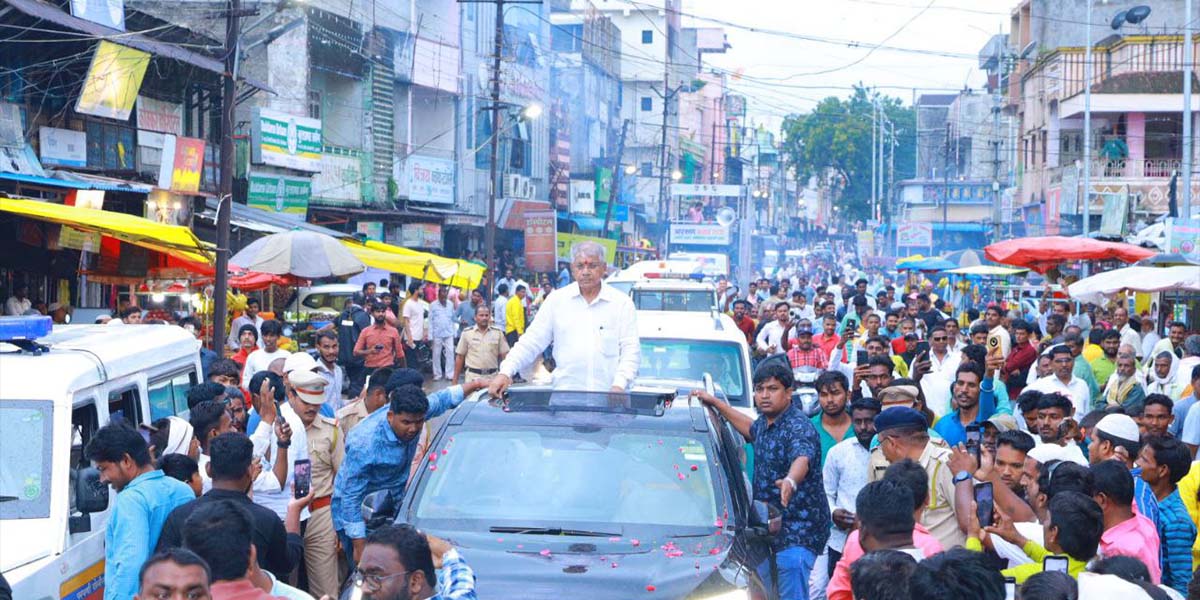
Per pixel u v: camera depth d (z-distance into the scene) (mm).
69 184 18000
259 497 7684
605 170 57469
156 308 17156
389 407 7199
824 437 8641
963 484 6066
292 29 31500
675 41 81500
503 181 45844
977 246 80938
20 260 17047
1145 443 6797
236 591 4445
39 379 6539
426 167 38625
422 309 24141
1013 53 63125
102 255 17031
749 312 21750
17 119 19359
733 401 11680
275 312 24531
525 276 44406
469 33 42875
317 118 32938
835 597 5340
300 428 7992
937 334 13945
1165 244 22828
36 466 6270
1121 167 46469
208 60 24219
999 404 11016
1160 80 46281
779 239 106312
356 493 7199
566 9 62500
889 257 76812
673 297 19078
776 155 116875
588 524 6176
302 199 30359
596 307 8273
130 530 5680
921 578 3867
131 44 20766
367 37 34938
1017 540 5867
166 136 23188
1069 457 6832
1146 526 5812
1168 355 13703
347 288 26219
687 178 81062
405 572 4121
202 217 24688
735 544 6094
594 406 7070
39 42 19562
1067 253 19297
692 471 6492
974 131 84500
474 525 6191
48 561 5914
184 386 8594
